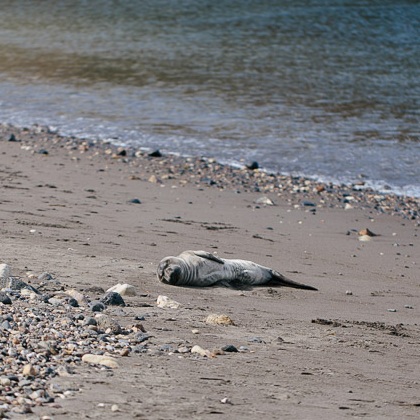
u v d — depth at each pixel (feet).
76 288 85.40
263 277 99.55
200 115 233.76
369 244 131.54
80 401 50.96
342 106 244.83
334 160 190.90
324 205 156.15
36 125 221.87
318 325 82.07
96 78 289.53
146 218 132.77
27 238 109.60
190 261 94.48
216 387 57.21
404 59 317.01
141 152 192.03
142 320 74.84
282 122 225.76
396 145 204.03
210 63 311.88
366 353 72.74
